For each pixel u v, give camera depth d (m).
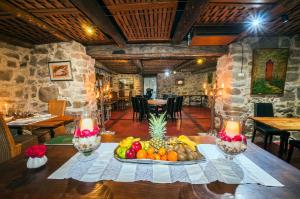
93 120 1.22
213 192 0.76
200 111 7.31
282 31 2.83
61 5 1.78
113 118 5.88
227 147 1.02
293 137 3.23
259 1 1.76
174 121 5.24
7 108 2.88
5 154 1.66
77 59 3.27
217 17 2.22
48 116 2.64
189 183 0.83
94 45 3.52
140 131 4.16
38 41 3.13
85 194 0.76
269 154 1.16
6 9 1.74
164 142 1.13
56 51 3.27
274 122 2.40
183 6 2.04
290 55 3.17
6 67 2.90
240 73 3.21
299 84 3.22
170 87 10.00
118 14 2.04
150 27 2.49
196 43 3.08
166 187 0.80
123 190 0.78
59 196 0.75
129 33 2.78
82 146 1.06
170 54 3.47
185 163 0.99
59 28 2.50
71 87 3.32
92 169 0.96
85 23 2.30
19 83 3.17
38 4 1.76
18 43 2.94
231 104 3.27
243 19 2.28
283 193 0.76
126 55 3.54
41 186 0.81
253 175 0.89
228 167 0.98
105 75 8.05
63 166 1.00
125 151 1.06
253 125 3.31
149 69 8.33
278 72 3.18
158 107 5.82
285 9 1.82
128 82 9.80
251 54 3.19
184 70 8.93
